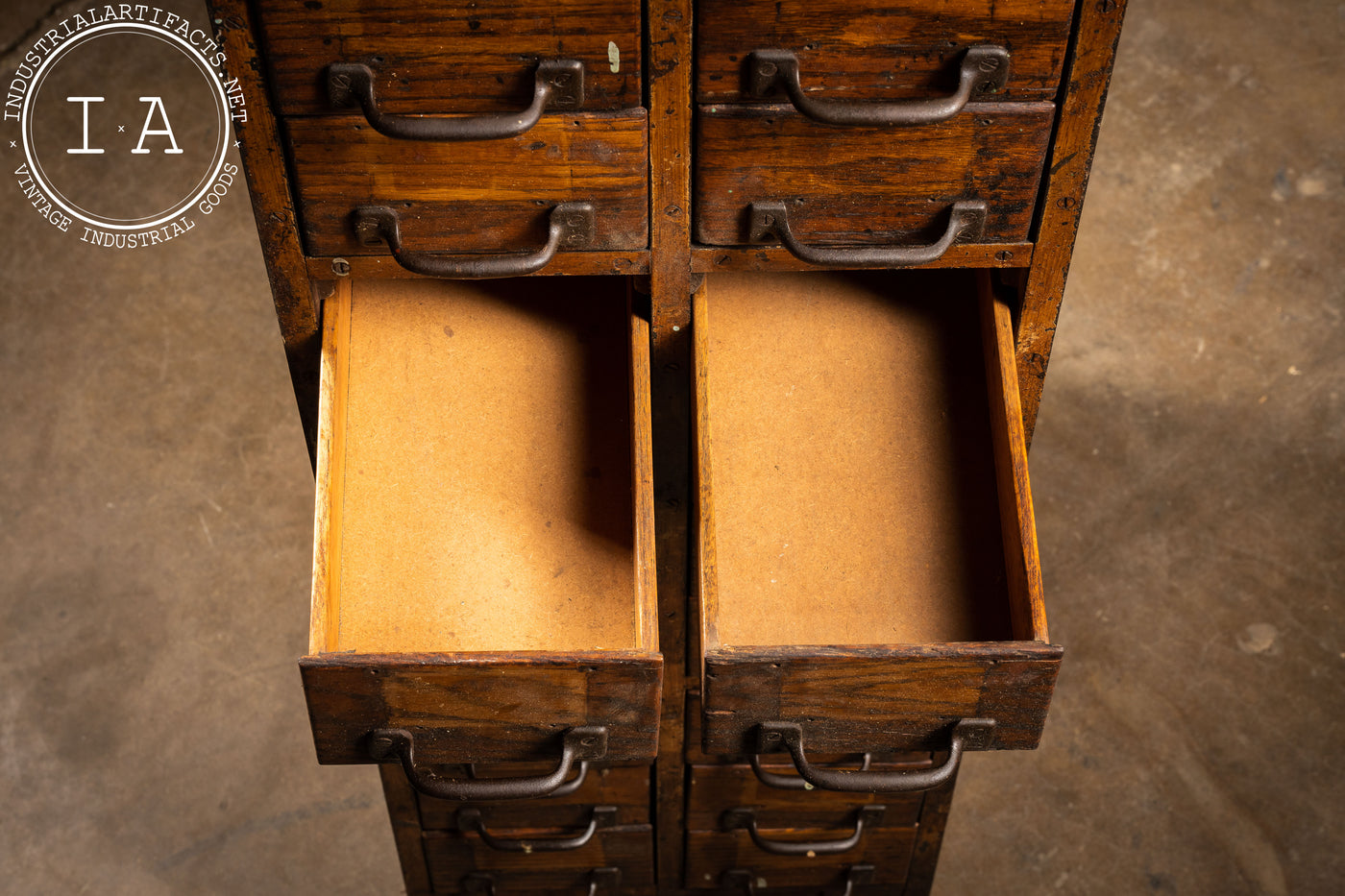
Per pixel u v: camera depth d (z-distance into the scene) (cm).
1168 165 378
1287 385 344
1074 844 289
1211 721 302
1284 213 370
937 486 185
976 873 287
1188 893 282
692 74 153
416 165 158
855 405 187
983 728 169
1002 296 180
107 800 294
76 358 352
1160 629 313
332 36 147
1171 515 328
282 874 287
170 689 308
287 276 169
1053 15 149
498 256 167
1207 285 360
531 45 149
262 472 337
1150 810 292
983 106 156
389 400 185
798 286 193
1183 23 400
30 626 315
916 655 160
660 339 179
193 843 290
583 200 162
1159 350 350
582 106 154
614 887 254
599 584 181
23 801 294
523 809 232
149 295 361
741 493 184
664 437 191
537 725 167
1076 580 320
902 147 159
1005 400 177
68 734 302
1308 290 357
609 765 224
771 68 151
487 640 178
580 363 189
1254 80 391
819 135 158
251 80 151
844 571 181
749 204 164
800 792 231
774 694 165
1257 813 291
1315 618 313
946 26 149
